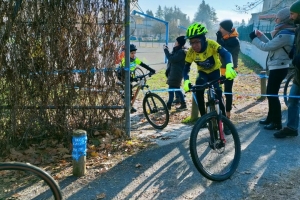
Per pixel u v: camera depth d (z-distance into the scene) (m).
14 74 4.46
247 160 3.90
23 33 4.36
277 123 4.89
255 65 16.08
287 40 4.38
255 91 9.09
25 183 3.32
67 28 4.42
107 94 4.82
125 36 4.61
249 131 4.96
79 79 4.66
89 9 4.41
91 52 4.57
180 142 4.62
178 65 6.73
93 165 3.95
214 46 3.85
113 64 4.68
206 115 3.43
